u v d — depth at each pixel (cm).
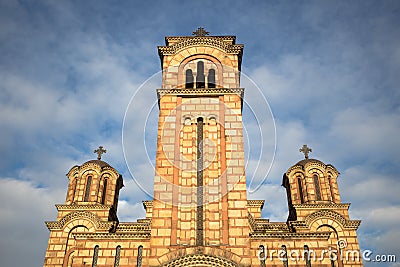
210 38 3684
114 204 4694
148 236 2991
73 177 4716
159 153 3073
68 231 4222
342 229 4141
